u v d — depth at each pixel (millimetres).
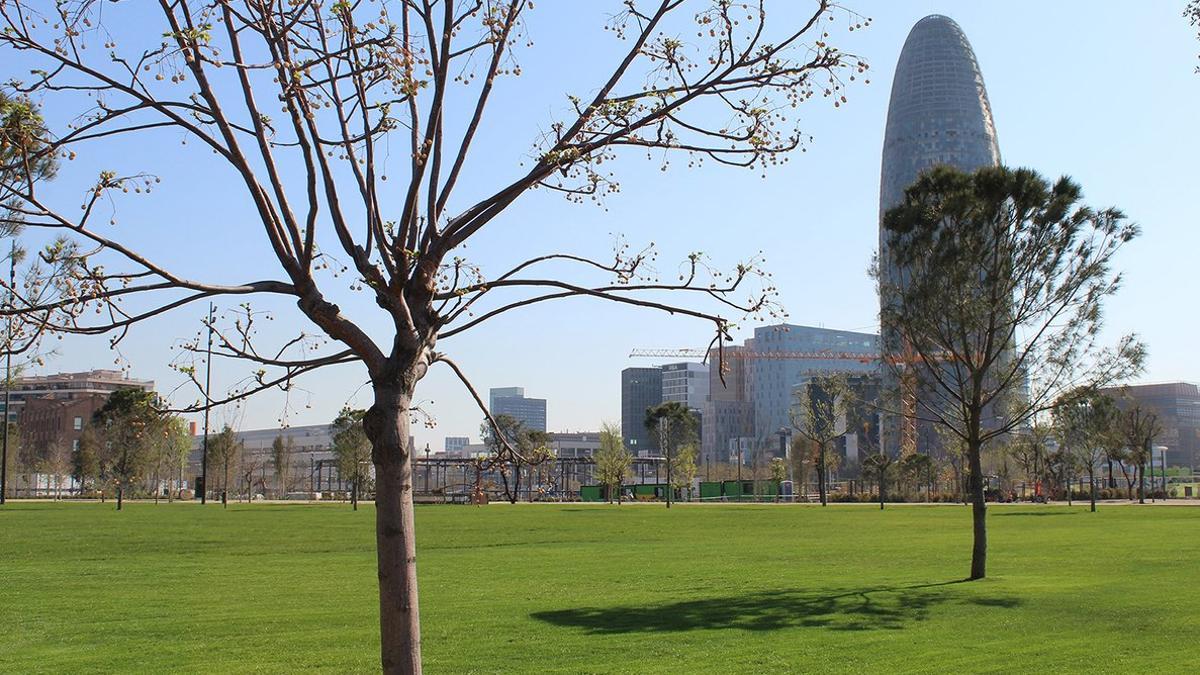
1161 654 15523
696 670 14594
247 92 6613
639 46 7566
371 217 6824
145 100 6602
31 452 103625
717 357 7469
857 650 16047
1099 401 27109
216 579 26453
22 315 6289
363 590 24109
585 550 36625
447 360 7484
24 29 6543
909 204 26641
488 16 7477
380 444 6641
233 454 97125
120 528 46750
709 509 77625
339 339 6688
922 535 44594
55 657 15711
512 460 7992
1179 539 39875
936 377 26422
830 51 7547
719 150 7738
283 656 15758
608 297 7422
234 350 7109
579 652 16000
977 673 14266
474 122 7289
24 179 6320
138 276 6422
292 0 6832
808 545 38875
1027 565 29828
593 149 7445
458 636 17500
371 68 6871
